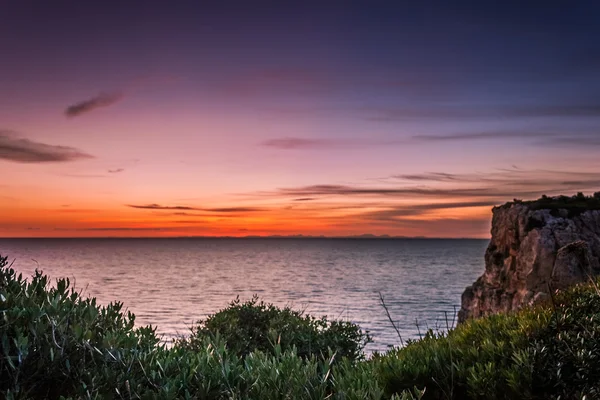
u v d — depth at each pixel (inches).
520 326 381.4
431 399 315.3
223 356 211.6
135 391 180.9
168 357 205.5
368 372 231.9
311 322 574.2
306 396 183.0
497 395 304.5
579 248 531.8
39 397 183.0
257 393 187.8
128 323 224.1
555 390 306.7
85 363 190.7
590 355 320.5
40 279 225.6
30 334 191.0
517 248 1424.7
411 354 367.6
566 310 394.6
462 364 326.3
